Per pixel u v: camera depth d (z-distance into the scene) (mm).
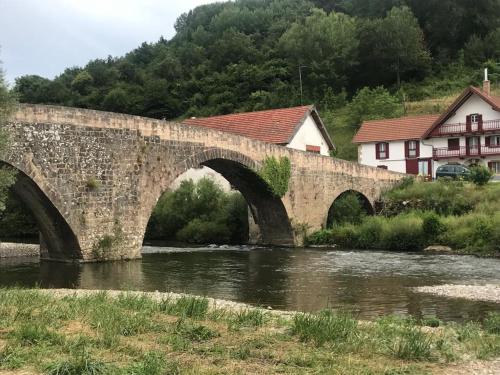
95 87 87250
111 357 7262
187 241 39969
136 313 10195
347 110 74625
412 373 7172
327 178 36188
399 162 53594
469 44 83812
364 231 32344
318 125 44156
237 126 43375
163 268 22578
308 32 84562
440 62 83812
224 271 21891
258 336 8945
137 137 23609
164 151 24797
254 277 20219
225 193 40938
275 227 34594
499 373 7367
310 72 82125
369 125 57188
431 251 28750
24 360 6891
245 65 84312
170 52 96375
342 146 64750
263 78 81438
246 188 33156
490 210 31359
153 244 37656
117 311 10008
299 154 33969
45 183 20156
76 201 21297
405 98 76375
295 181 33594
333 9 104312
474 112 48906
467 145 49594
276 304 14859
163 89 82688
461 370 7449
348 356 7859
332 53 83125
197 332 8836
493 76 74875
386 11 90938
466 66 82125
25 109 19609
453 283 18344
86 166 21609
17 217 45375
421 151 52312
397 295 16109
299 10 105750
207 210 40812
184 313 10266
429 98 75688
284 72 82375
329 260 25625
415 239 30047
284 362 7445
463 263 23562
